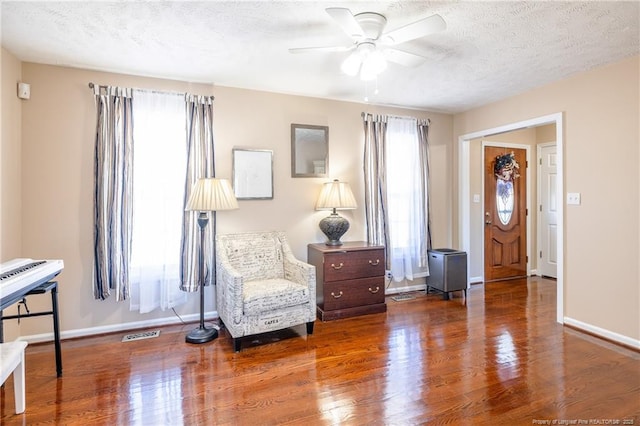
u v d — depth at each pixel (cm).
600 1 207
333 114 405
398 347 284
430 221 457
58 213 298
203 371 246
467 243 480
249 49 271
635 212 281
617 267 292
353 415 195
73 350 279
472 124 452
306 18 226
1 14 216
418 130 445
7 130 266
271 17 224
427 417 193
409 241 439
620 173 290
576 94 326
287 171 381
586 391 217
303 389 222
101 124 304
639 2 208
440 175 471
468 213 482
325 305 348
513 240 536
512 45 267
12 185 273
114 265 306
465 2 208
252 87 361
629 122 285
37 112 291
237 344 277
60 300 300
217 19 226
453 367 249
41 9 211
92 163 307
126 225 310
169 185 326
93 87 305
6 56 265
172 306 326
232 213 357
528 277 542
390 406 203
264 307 285
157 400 210
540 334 310
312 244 385
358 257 362
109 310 316
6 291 179
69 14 218
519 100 387
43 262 236
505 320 347
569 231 330
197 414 197
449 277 419
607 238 299
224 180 305
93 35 246
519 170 537
